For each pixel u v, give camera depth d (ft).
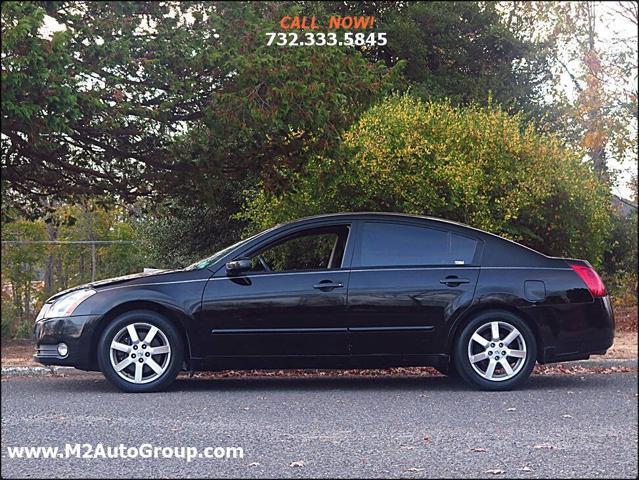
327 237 29.30
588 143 61.87
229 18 33.91
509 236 39.93
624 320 64.18
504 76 73.67
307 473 17.57
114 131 35.42
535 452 19.47
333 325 27.30
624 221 69.51
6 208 47.50
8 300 64.49
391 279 27.61
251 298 27.17
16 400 26.45
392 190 37.96
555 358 27.89
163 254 62.44
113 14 33.60
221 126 33.83
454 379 31.27
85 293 27.61
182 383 30.32
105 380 31.19
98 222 72.95
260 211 40.63
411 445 20.18
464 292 27.58
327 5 66.95
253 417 23.62
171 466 18.31
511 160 39.96
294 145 37.76
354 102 35.29
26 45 28.76
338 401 26.25
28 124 30.76
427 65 74.08
